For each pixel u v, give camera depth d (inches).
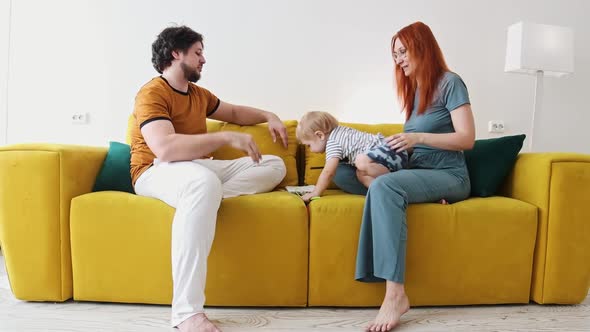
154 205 66.9
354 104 107.3
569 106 110.8
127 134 90.1
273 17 106.1
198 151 67.4
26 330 58.5
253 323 62.6
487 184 78.2
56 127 106.0
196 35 76.7
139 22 105.2
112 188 75.2
